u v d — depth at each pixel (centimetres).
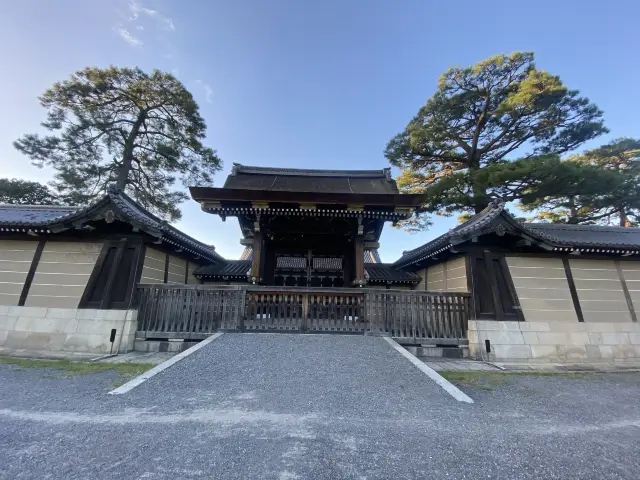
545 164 1262
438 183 1512
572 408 457
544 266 884
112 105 1717
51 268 841
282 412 384
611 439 348
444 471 266
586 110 1474
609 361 827
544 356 814
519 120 1609
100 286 825
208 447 295
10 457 272
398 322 817
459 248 877
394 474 258
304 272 1214
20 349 778
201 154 1878
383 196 950
